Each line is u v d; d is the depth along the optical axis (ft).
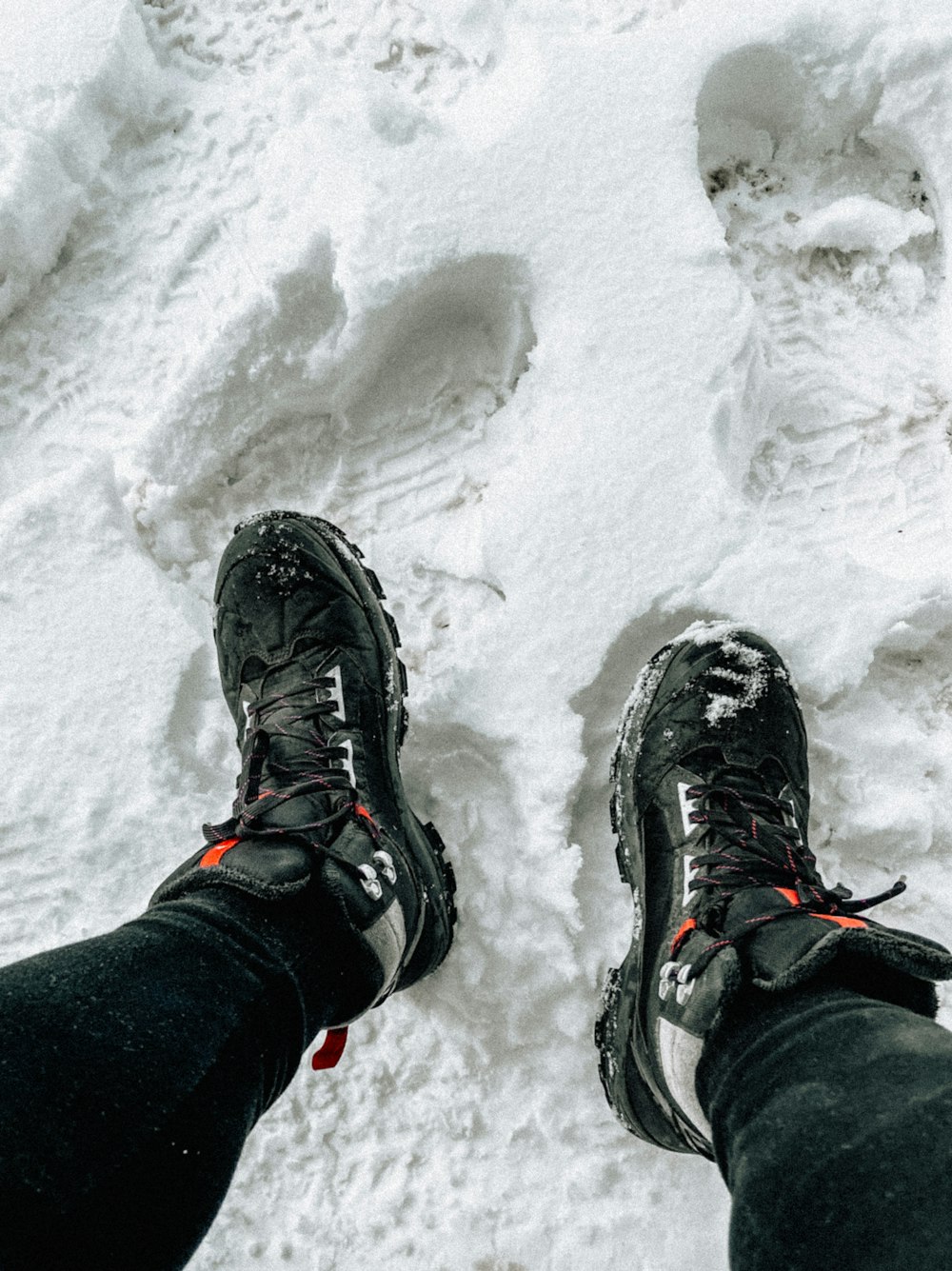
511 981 3.75
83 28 4.33
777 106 4.26
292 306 4.02
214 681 4.12
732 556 3.82
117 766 3.99
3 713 4.03
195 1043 2.24
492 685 3.82
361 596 3.93
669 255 3.98
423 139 4.05
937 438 4.14
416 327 4.20
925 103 4.01
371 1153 3.76
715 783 3.58
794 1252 1.94
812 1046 2.32
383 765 3.69
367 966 2.89
